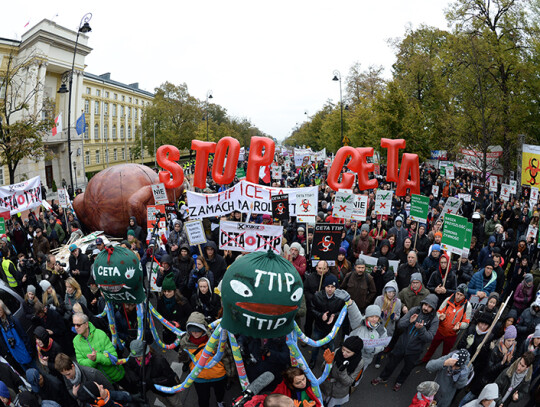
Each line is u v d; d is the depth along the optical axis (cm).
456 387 555
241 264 396
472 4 2297
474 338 641
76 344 541
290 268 400
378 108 2747
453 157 2920
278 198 977
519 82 2175
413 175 1330
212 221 1277
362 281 742
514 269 900
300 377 430
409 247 930
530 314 671
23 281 878
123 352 648
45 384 516
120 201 1446
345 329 739
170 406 568
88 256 895
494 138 2208
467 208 1628
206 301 684
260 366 500
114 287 547
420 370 704
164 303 687
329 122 4622
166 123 5644
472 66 2180
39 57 3309
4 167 3462
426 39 3269
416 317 613
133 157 6888
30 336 709
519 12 2258
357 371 531
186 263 850
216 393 573
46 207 1415
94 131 5759
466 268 862
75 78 4338
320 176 2891
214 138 6025
